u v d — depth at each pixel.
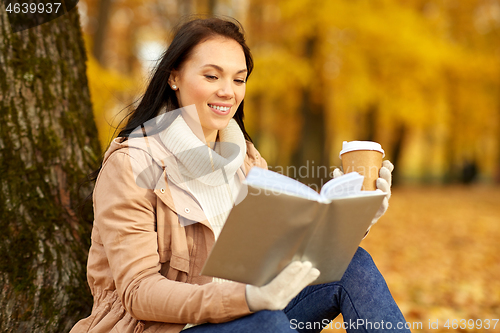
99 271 1.47
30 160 2.03
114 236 1.36
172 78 1.65
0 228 1.88
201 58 1.58
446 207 10.38
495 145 20.33
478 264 5.08
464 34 12.72
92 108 2.44
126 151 1.43
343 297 1.52
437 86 11.52
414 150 30.03
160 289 1.30
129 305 1.32
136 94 1.91
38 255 1.90
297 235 1.19
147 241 1.37
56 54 2.21
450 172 22.27
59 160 2.11
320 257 1.30
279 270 1.26
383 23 9.41
